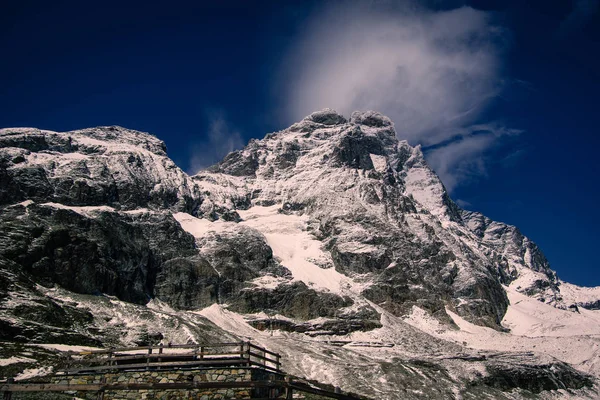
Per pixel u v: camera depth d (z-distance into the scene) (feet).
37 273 396.78
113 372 152.05
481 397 397.19
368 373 388.37
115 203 567.18
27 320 317.63
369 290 612.70
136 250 501.15
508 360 491.31
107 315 386.11
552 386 468.75
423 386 384.27
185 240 565.53
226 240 609.01
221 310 509.35
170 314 426.10
